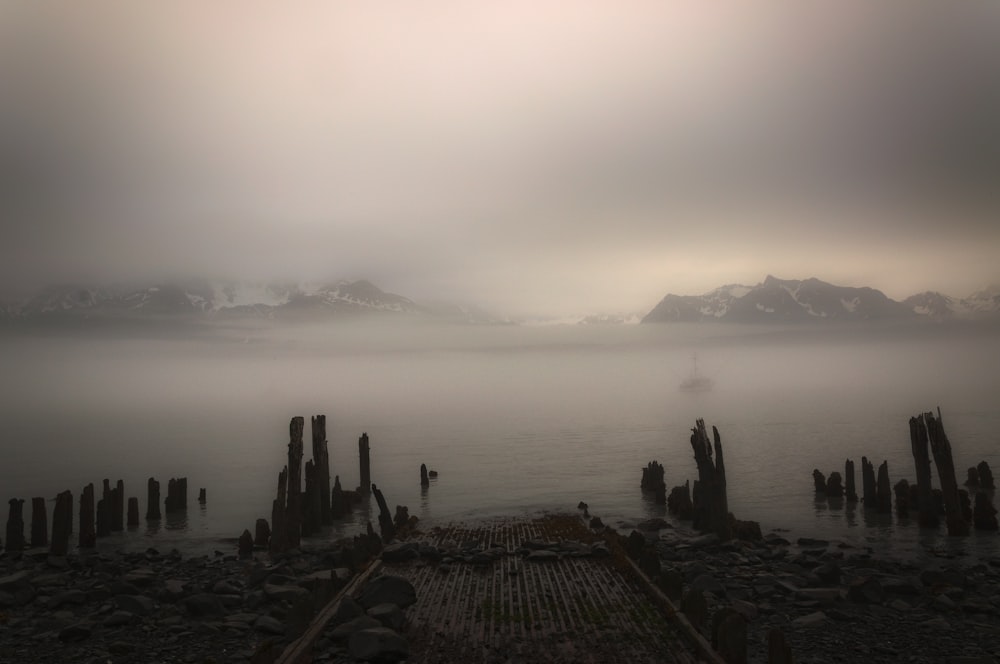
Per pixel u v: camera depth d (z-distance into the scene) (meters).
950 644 24.59
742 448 101.62
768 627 26.42
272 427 163.38
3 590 31.66
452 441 120.06
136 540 50.41
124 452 116.94
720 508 41.59
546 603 28.16
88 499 47.97
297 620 24.98
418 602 28.70
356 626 24.61
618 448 106.69
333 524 54.12
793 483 70.62
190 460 105.12
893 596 30.05
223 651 25.03
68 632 26.34
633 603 27.78
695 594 24.86
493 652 23.28
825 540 43.97
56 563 39.47
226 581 33.41
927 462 46.88
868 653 23.91
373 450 109.88
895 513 53.75
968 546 41.66
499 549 37.00
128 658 24.55
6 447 126.62
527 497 65.56
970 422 125.81
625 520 51.38
